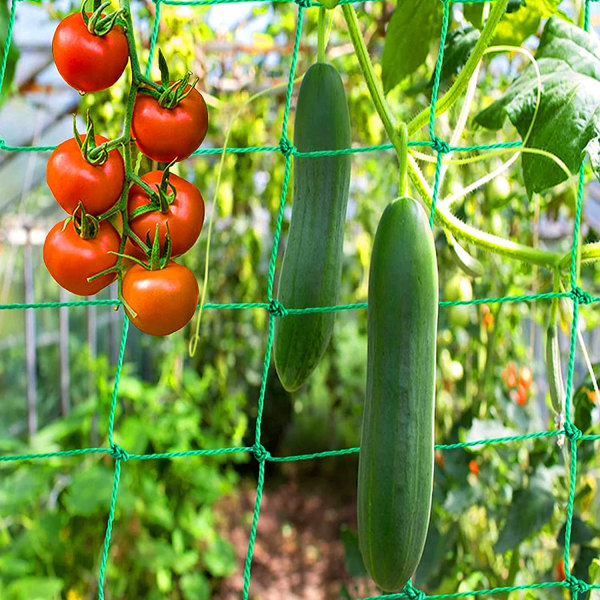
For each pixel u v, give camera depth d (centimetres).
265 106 220
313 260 70
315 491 479
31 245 356
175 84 62
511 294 164
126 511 272
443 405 171
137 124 62
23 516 271
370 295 62
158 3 70
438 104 75
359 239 258
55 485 303
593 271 193
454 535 124
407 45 99
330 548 411
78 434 296
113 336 450
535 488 111
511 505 110
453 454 120
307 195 71
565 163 77
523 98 79
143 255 65
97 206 61
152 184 63
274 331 72
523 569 135
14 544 256
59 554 256
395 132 69
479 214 166
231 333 319
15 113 276
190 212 63
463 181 154
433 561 120
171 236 63
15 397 369
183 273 62
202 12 185
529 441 132
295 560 397
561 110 77
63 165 60
